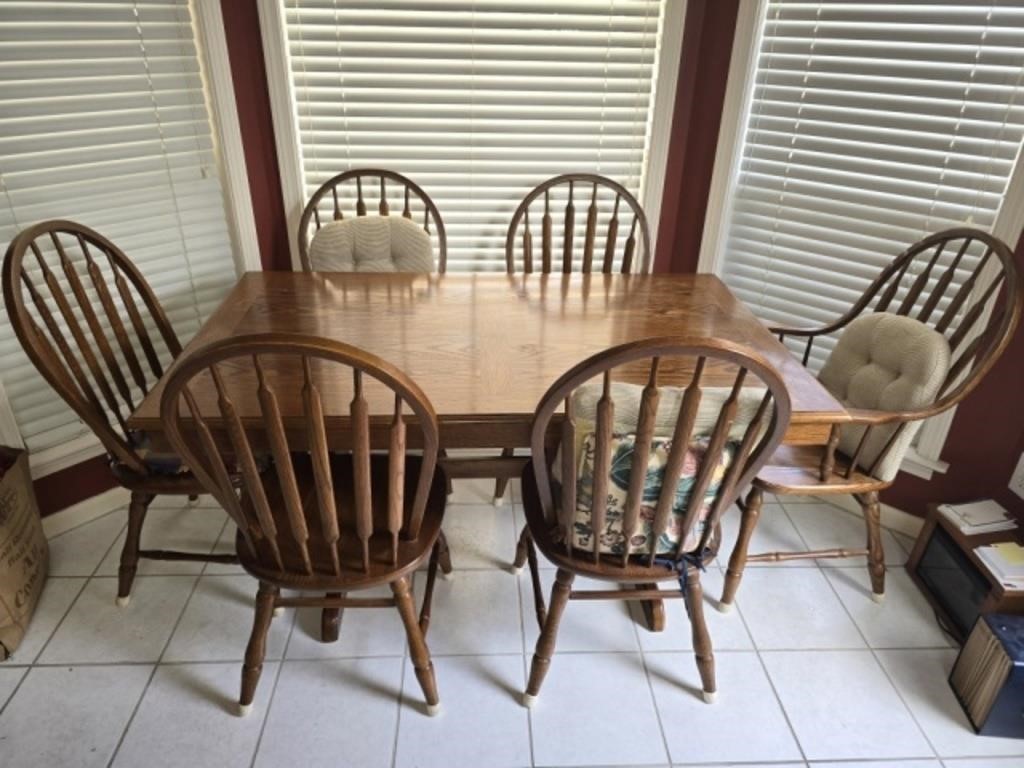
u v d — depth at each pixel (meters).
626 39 2.10
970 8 1.67
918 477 2.04
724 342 0.99
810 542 2.07
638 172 2.30
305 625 1.73
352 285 1.82
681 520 1.27
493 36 2.06
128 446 1.65
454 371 1.37
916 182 1.88
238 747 1.44
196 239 2.11
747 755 1.45
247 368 1.37
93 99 1.79
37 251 1.46
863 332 1.70
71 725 1.47
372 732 1.48
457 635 1.71
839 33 1.88
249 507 1.38
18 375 1.84
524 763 1.42
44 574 1.81
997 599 1.56
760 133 2.12
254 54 2.02
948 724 1.53
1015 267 1.46
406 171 2.25
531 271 2.14
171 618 1.74
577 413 1.12
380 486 1.51
